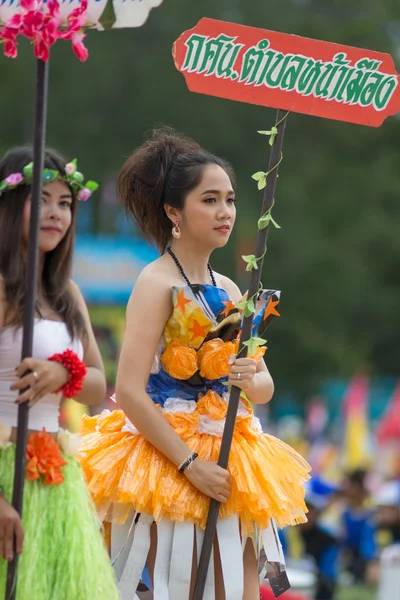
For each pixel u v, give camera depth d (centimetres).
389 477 4006
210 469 1011
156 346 1041
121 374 1032
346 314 7581
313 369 7500
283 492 1060
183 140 1107
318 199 7681
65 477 935
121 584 1028
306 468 1109
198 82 1040
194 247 1079
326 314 7469
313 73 1046
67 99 7088
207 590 1039
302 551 2692
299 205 7556
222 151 7350
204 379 1057
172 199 1075
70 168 938
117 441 1061
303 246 7344
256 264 1023
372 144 7975
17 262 927
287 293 7450
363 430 4388
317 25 8112
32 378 876
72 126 7056
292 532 2706
